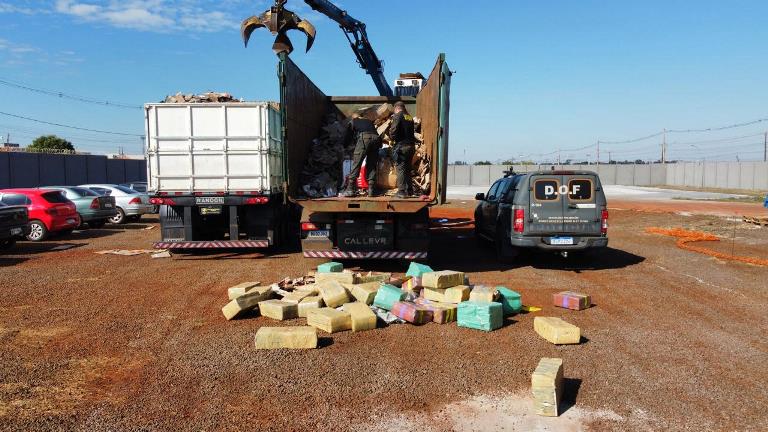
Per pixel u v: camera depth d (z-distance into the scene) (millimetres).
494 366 5055
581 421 3992
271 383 4645
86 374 4836
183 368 4977
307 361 5168
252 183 10703
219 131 10648
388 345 5641
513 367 5031
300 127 10242
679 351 5492
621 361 5199
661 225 17828
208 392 4461
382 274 7953
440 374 4855
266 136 10656
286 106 8977
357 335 5977
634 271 9828
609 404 4266
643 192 43250
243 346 5586
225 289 8156
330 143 11484
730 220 19094
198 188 10711
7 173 30391
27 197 14125
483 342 5746
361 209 8828
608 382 4691
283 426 3895
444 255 11656
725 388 4574
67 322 6426
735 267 10258
